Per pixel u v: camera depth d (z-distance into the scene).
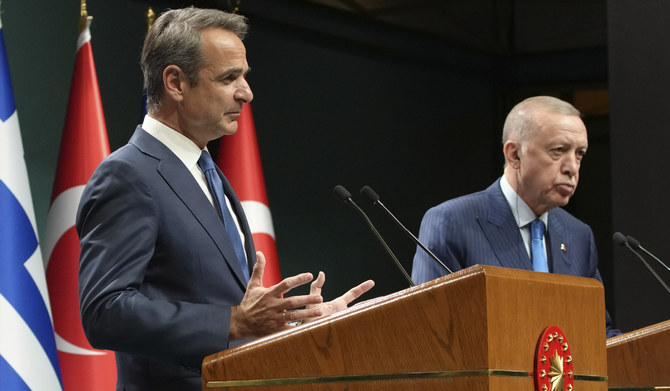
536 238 4.93
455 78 11.02
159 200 3.17
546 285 2.26
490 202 4.96
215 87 3.39
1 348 5.12
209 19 3.46
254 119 9.00
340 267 9.62
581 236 5.11
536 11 10.84
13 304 5.20
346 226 9.76
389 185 10.21
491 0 10.64
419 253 4.91
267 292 2.76
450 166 10.86
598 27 10.95
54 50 7.28
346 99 9.90
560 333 2.26
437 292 2.13
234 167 6.96
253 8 8.98
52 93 7.23
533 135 4.78
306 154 9.46
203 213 3.26
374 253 9.98
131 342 2.82
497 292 2.10
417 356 2.14
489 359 2.05
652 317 7.15
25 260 5.32
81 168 5.97
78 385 5.69
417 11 10.27
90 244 3.06
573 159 4.75
